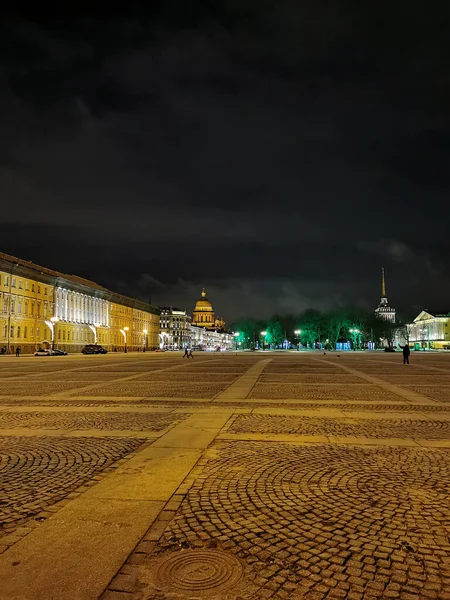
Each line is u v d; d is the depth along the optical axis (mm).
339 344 144375
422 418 12523
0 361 52375
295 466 7832
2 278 81125
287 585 4199
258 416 12766
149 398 16734
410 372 30578
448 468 7738
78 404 15273
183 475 7289
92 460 8258
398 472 7504
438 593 4086
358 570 4457
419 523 5496
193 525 5418
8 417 12789
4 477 7277
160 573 4375
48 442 9711
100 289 120375
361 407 14453
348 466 7848
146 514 5723
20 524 5453
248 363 44469
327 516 5699
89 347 93500
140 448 9141
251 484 6871
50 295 97312
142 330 154625
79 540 5016
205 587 4156
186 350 65875
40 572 4375
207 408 14242
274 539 5082
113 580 4258
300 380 24250
